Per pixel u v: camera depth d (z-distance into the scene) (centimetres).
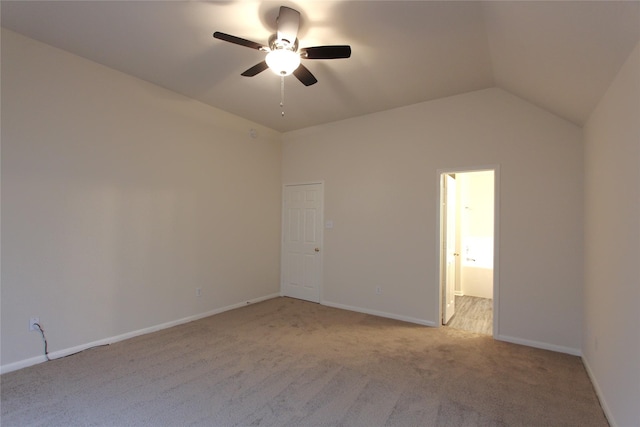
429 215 388
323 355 297
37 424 193
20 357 263
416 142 400
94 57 300
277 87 358
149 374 256
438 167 383
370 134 438
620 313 191
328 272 475
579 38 183
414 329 371
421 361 286
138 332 342
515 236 334
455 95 372
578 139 307
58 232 286
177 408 211
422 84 342
